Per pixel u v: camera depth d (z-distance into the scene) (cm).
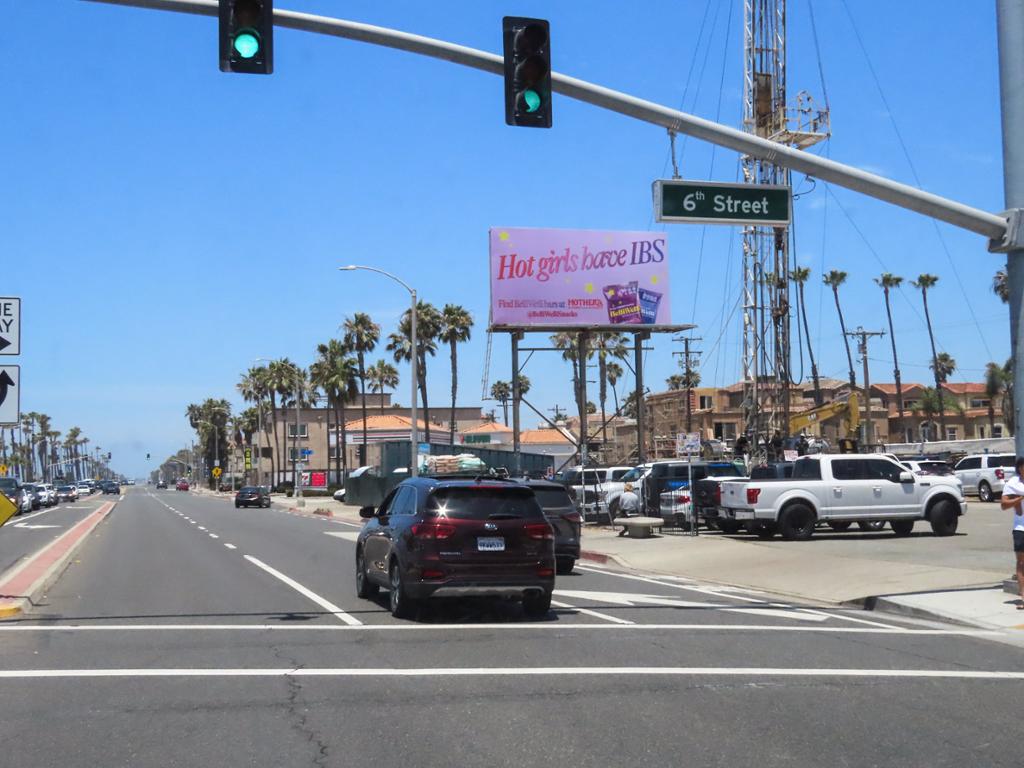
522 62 1128
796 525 2416
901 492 2478
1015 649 1082
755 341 5112
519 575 1259
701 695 831
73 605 1445
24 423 17650
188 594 1577
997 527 2778
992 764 639
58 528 3762
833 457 2470
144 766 636
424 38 1145
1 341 1390
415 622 1262
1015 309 1383
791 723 739
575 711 775
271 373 10300
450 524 1250
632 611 1377
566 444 9475
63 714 771
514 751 665
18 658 1009
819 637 1150
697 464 3141
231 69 1044
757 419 5016
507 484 1304
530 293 4528
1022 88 1385
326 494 8512
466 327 7406
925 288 7944
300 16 1111
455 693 840
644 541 2522
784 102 4972
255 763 641
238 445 14375
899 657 1022
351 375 8194
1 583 1612
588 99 1209
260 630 1194
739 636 1150
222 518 4603
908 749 671
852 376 7225
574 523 1922
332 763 640
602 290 4609
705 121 1262
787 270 5006
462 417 12575
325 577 1839
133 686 873
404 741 691
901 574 1686
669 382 10169
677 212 1346
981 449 6178
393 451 4922
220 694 840
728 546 2281
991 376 7281
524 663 975
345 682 886
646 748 671
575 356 7644
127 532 3434
